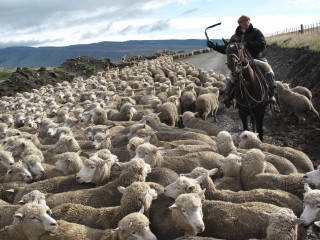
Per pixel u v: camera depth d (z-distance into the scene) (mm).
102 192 3445
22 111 7945
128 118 6613
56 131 5504
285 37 19406
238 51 5055
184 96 7539
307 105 6590
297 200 3109
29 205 2879
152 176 3791
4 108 9039
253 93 5254
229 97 5625
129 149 4305
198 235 2904
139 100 8211
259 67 5551
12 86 14664
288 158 4254
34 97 9953
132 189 3086
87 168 3734
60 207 3209
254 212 2805
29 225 2807
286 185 3395
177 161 4113
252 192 3199
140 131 4750
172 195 3102
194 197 2809
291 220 2516
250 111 5316
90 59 22312
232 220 2822
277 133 6301
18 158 4613
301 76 9625
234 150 4336
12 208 3297
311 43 11188
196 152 4250
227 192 3281
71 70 20328
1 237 2949
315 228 3002
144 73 12617
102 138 4797
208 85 9258
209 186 3289
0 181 4016
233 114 8219
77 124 6176
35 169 3977
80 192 3473
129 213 3035
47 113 8164
